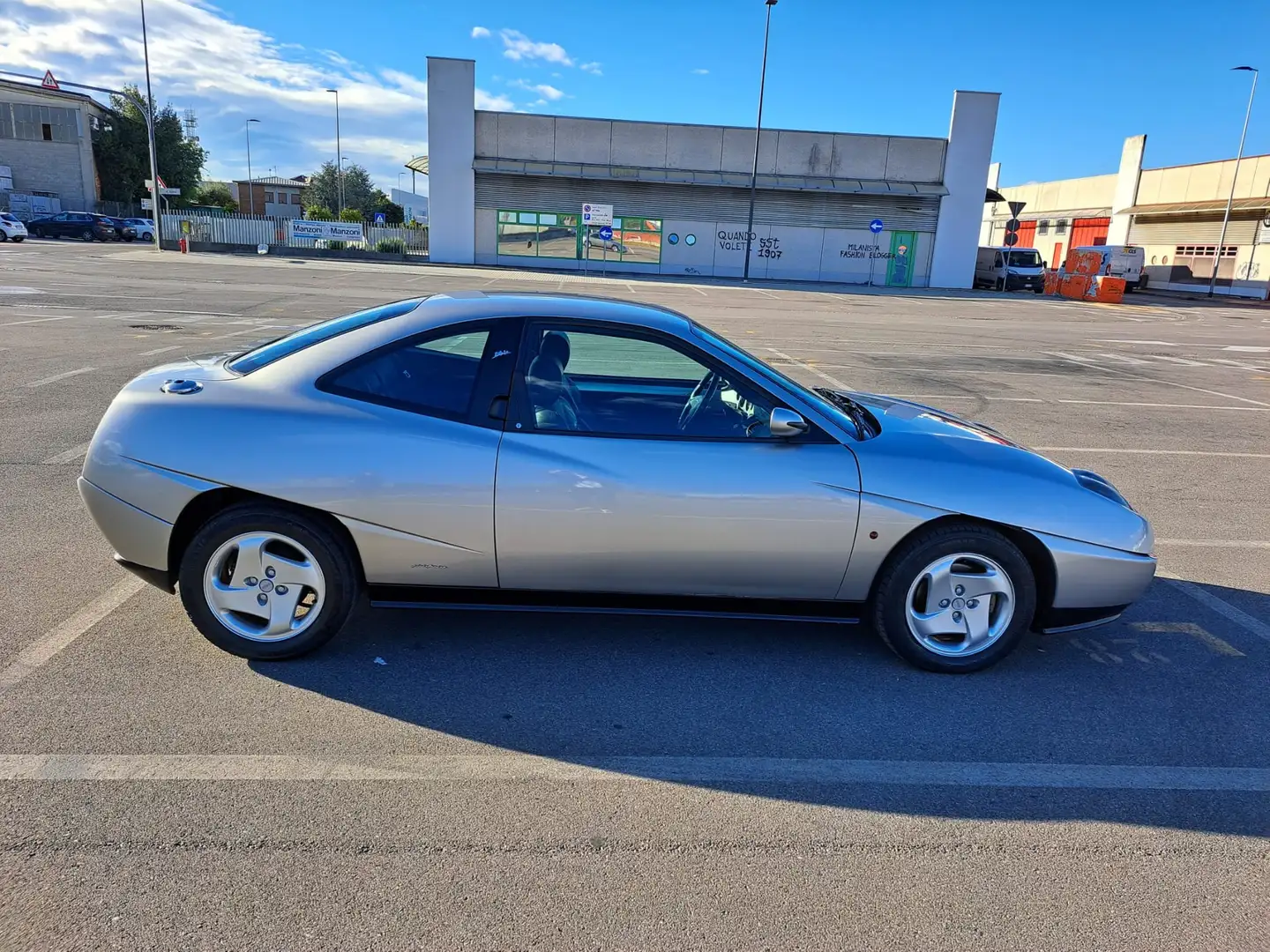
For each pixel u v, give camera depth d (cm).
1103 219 5519
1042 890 245
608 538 343
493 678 353
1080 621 372
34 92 5897
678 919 227
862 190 3822
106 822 254
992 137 3872
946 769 305
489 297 380
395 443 338
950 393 1108
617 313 370
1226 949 225
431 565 346
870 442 362
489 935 218
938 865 254
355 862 242
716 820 271
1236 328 2480
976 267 4634
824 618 371
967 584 364
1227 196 4375
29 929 213
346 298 1952
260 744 298
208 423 339
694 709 337
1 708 311
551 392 358
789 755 309
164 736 299
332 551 342
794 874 246
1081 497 363
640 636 397
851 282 4053
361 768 288
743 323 1908
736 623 415
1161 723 342
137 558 348
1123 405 1088
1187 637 422
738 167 3891
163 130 6556
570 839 257
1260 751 325
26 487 562
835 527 348
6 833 247
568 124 3819
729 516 343
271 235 4197
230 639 350
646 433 355
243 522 339
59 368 956
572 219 3941
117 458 340
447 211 3900
